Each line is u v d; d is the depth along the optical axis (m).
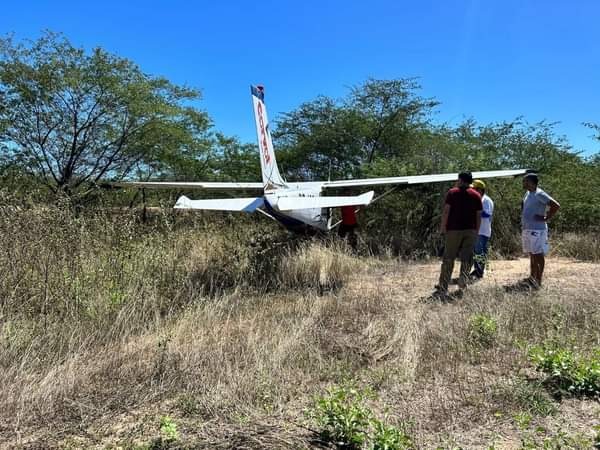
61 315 5.54
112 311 5.68
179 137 14.50
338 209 12.52
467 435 3.12
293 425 3.28
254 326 5.39
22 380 3.91
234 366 4.29
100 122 13.29
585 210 12.42
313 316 5.79
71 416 3.46
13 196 7.22
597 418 3.34
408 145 16.75
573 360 3.94
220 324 5.54
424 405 3.56
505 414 3.38
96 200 13.22
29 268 6.07
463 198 7.10
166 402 3.68
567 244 10.77
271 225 11.91
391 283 8.04
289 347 4.60
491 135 16.20
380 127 17.00
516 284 7.66
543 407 3.42
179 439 3.11
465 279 7.25
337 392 3.43
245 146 17.66
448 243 7.17
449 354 4.51
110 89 12.80
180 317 5.68
